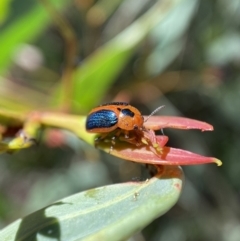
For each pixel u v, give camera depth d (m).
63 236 0.10
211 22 0.20
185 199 0.21
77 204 0.10
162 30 0.18
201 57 0.20
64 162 0.22
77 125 0.12
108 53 0.16
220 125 0.21
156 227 0.22
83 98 0.16
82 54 0.20
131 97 0.19
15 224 0.10
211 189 0.21
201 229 0.21
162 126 0.11
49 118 0.12
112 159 0.21
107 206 0.10
